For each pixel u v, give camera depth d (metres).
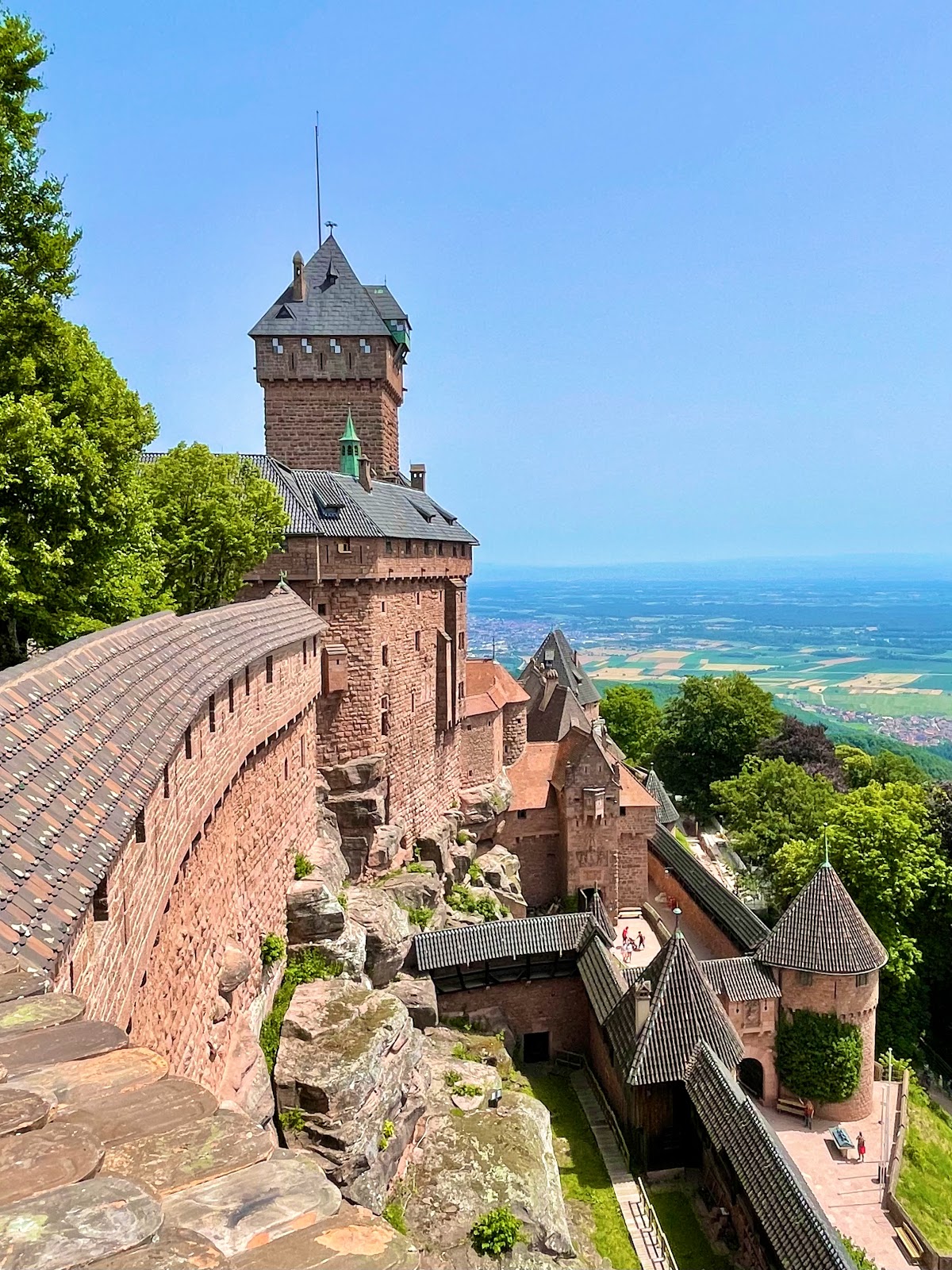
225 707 18.56
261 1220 4.23
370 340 50.16
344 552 36.34
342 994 24.72
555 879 54.53
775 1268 23.83
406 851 42.28
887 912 46.31
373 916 32.12
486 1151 24.50
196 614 20.95
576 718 63.78
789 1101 37.09
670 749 85.94
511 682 58.25
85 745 10.40
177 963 14.42
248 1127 5.01
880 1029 45.34
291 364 50.16
